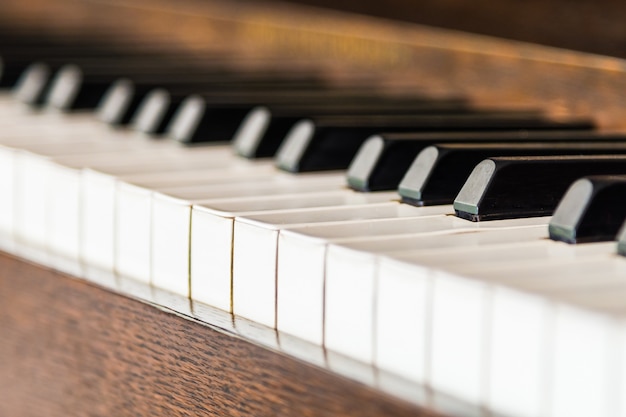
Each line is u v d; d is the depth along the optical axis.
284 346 0.34
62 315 0.41
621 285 0.31
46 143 0.47
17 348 0.43
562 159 0.38
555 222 0.35
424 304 0.32
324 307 0.34
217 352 0.36
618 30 0.47
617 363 0.28
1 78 0.60
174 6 0.71
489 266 0.32
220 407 0.36
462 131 0.45
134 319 0.39
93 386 0.41
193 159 0.46
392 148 0.41
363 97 0.52
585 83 0.48
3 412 0.44
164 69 0.58
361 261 0.33
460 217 0.37
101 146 0.48
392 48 0.57
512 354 0.30
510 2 0.51
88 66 0.58
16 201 0.45
